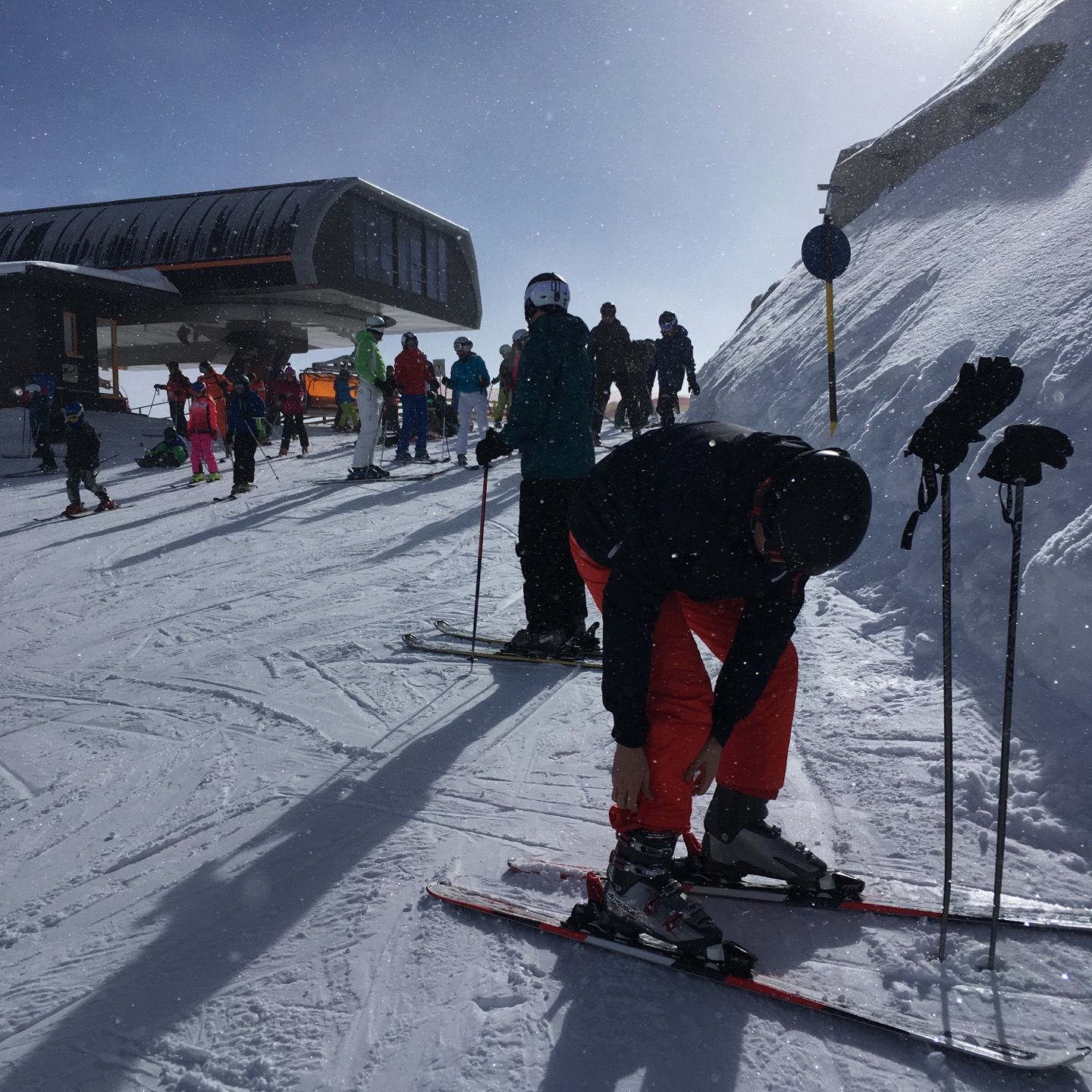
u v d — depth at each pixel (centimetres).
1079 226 536
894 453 467
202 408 1280
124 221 2750
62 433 1741
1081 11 896
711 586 173
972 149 919
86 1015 182
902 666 339
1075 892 199
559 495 412
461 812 268
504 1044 163
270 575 662
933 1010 166
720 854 208
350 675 413
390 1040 167
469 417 1182
